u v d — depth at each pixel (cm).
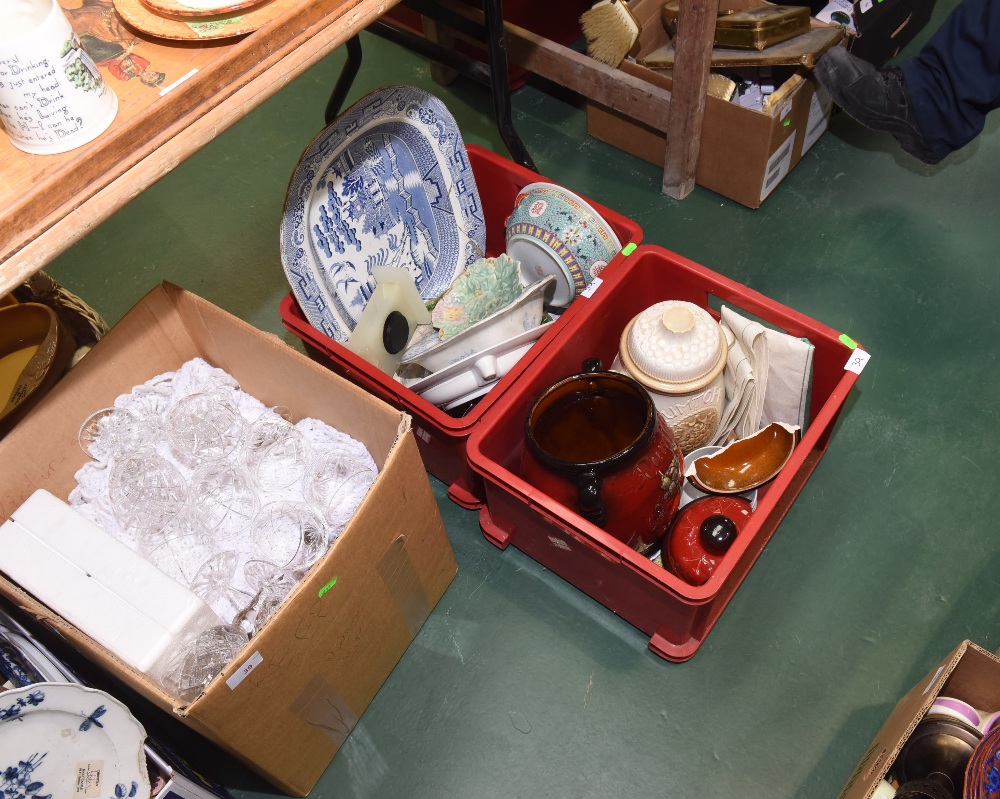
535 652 143
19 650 106
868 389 165
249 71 101
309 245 138
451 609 148
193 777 116
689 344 128
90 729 96
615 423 127
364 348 139
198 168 217
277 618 95
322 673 114
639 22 192
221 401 129
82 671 131
